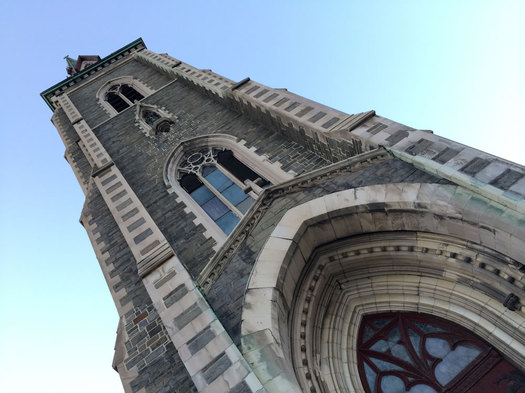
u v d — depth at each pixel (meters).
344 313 10.09
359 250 9.97
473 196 8.14
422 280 9.63
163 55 26.98
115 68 29.88
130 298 12.25
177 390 9.42
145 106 21.36
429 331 9.68
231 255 10.17
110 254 14.20
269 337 7.99
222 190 14.96
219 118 17.78
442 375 9.09
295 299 9.60
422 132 10.07
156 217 14.05
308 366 8.73
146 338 10.80
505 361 8.74
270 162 14.24
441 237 8.91
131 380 9.96
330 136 12.02
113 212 13.19
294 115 13.62
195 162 16.47
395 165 9.90
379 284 10.05
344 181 10.37
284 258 9.35
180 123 18.75
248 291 8.93
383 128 10.88
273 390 7.24
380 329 10.06
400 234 9.48
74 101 27.12
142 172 16.70
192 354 8.12
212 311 8.82
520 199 7.44
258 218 10.80
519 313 8.16
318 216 9.77
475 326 8.96
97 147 18.39
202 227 12.95
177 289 9.51
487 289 8.54
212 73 20.86
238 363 7.65
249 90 16.48
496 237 7.71
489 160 8.46
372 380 9.52
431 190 8.72
